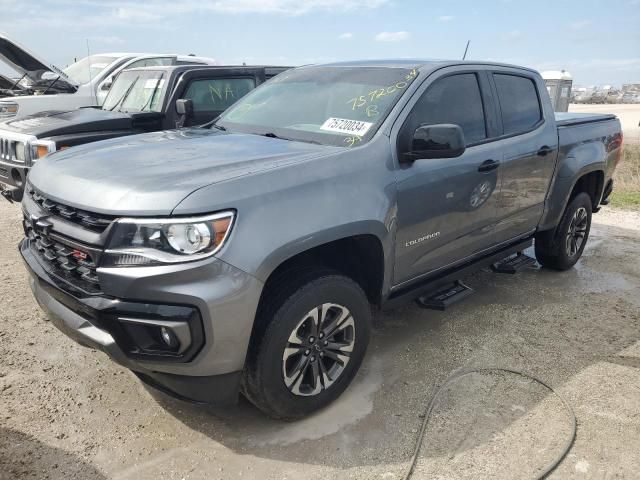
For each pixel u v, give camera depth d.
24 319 4.01
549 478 2.63
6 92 9.59
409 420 3.05
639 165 12.16
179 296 2.36
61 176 2.85
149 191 2.45
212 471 2.63
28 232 3.22
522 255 5.20
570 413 3.12
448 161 3.55
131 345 2.46
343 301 2.97
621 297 4.92
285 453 2.76
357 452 2.78
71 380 3.31
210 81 7.04
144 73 7.28
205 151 3.11
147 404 3.12
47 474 2.56
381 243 3.13
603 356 3.82
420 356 3.75
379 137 3.21
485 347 3.90
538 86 4.72
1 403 3.05
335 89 3.78
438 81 3.68
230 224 2.44
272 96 4.12
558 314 4.50
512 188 4.24
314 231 2.71
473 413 3.11
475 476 2.62
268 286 2.75
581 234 5.55
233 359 2.54
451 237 3.76
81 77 9.88
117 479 2.56
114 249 2.41
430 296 3.91
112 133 6.20
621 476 2.66
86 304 2.48
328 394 3.06
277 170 2.71
